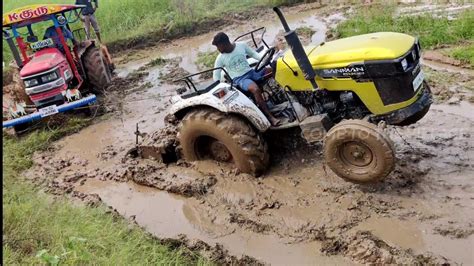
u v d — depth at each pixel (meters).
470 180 4.84
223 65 5.57
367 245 4.20
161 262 4.22
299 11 13.64
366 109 5.02
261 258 4.44
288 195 5.21
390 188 4.94
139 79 10.32
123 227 4.95
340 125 4.71
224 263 4.42
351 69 4.79
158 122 7.81
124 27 13.92
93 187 6.22
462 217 4.38
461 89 6.89
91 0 11.66
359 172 4.77
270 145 6.00
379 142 4.49
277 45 6.23
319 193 5.14
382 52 4.60
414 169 5.14
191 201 5.53
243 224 4.95
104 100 9.22
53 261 3.59
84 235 4.49
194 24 13.63
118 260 4.04
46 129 8.24
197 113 5.64
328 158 4.89
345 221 4.62
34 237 4.25
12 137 8.09
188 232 5.01
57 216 4.88
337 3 13.65
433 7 11.16
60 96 8.39
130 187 6.09
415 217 4.50
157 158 6.41
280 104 5.62
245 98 5.39
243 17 13.95
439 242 4.16
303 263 4.27
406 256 4.03
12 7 15.08
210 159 6.05
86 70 9.40
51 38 9.17
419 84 4.82
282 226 4.78
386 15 10.72
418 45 4.85
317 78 5.04
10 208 4.63
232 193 5.46
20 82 8.98
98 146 7.39
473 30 8.80
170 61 11.26
